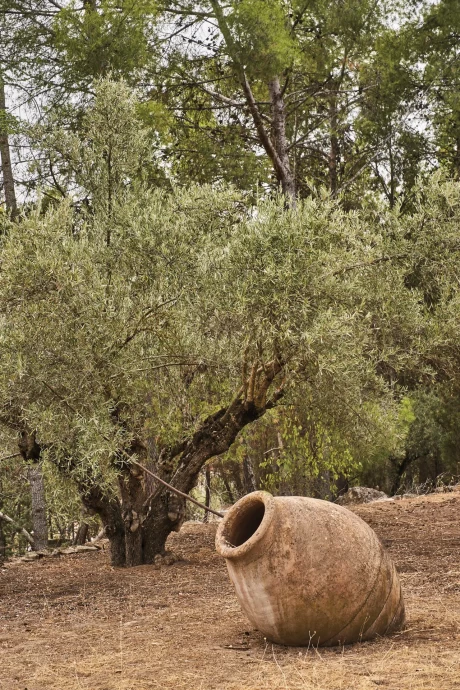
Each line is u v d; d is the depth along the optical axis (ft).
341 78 57.26
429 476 80.94
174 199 30.89
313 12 52.75
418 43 55.52
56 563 35.29
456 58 55.67
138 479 31.63
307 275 25.93
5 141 53.01
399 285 29.84
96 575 30.27
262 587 16.83
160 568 30.68
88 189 32.76
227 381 32.73
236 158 55.47
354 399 32.35
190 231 28.35
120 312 26.96
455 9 52.03
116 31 46.34
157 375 30.63
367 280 29.96
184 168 56.44
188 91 54.75
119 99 33.06
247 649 17.42
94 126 32.91
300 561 16.67
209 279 26.84
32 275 25.85
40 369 25.95
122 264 28.94
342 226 27.66
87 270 26.63
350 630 16.99
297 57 47.62
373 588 17.10
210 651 17.34
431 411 70.18
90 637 19.74
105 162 32.83
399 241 29.91
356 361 28.19
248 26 45.44
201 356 28.86
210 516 63.16
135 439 30.30
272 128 56.24
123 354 27.22
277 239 26.22
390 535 35.17
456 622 18.39
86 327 26.37
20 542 70.59
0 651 18.74
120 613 22.82
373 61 57.36
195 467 31.96
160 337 28.14
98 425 25.71
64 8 47.60
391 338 31.12
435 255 29.81
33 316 26.21
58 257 26.21
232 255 26.35
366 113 58.54
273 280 25.46
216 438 31.78
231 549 17.11
